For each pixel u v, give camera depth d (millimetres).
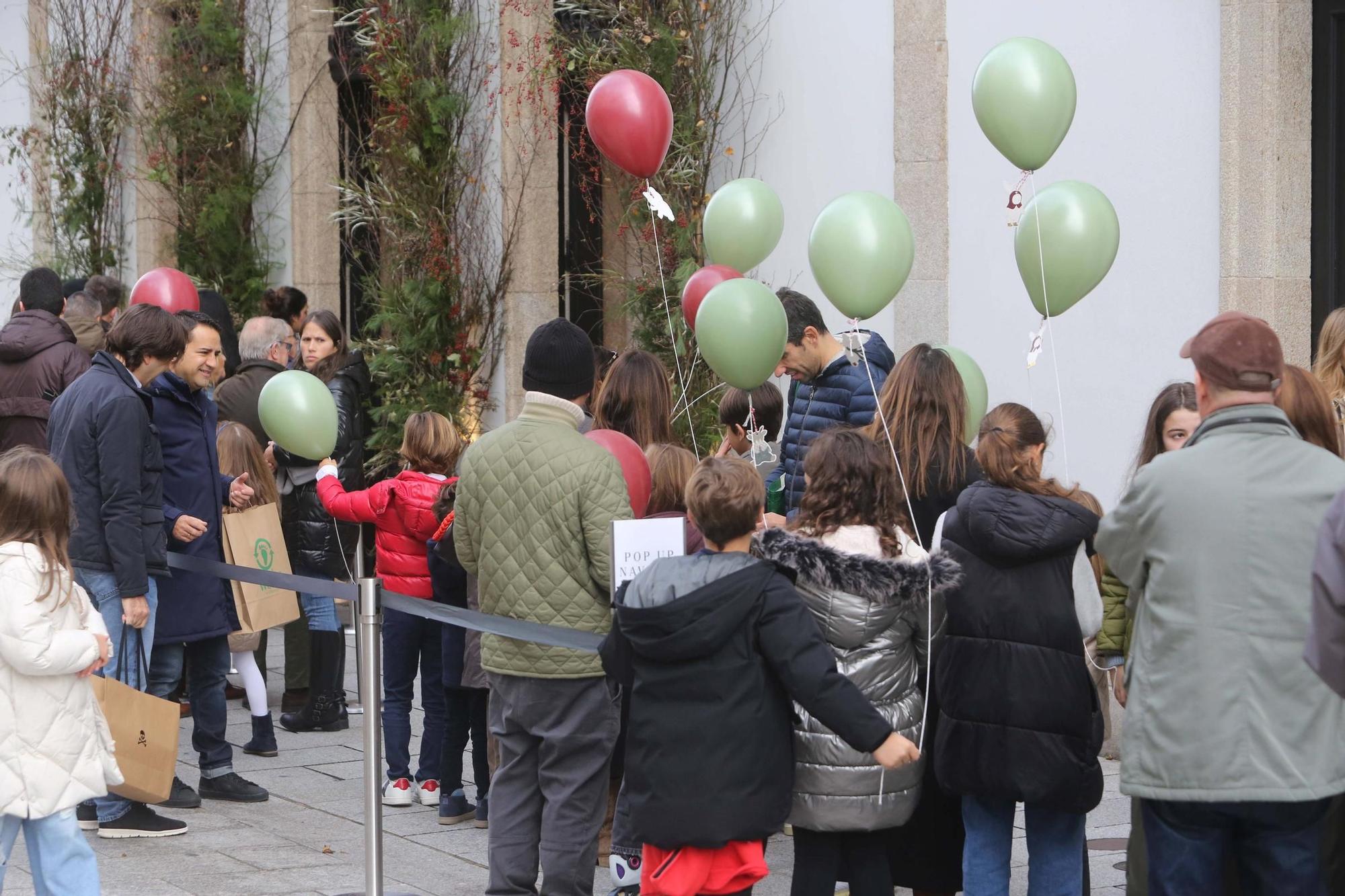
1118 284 8641
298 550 9727
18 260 18109
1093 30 8727
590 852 5863
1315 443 5043
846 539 5066
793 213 10406
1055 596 5207
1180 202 8375
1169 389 5828
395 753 7984
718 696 4750
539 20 11844
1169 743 4348
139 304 7391
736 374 5734
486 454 5930
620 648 4918
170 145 15109
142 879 6703
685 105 10820
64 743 5492
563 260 12273
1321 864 4367
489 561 5898
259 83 14914
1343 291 8234
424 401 12383
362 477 9859
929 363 5848
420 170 12547
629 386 6777
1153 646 4434
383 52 12594
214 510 7809
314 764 8875
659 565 4945
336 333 9859
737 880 4867
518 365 12227
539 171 12039
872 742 4656
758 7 10578
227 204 14703
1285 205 8156
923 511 5766
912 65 9562
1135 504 4488
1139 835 5000
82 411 7145
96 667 5586
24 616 5332
